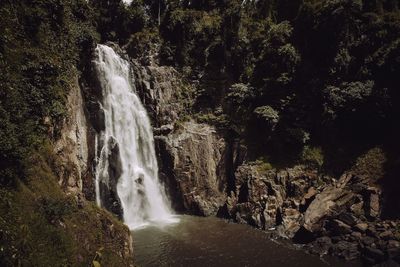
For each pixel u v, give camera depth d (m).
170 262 25.36
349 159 35.66
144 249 27.61
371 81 35.88
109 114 35.97
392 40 36.09
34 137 20.83
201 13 45.66
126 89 39.56
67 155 25.84
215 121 40.94
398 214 30.20
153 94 40.50
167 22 44.91
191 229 32.41
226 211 36.09
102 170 33.53
